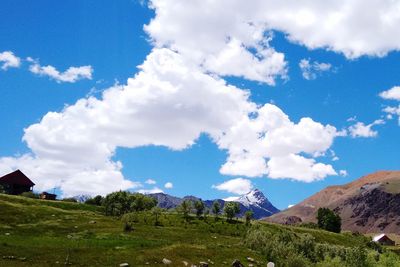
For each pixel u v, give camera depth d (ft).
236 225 405.39
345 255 289.74
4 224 269.03
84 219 327.88
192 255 197.16
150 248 203.00
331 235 504.84
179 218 408.26
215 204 445.37
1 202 336.29
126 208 422.41
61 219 313.73
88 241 217.15
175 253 194.90
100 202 518.78
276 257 224.74
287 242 273.75
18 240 200.23
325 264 259.39
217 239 298.35
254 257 218.59
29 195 518.78
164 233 296.10
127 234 269.64
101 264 166.50
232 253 215.72
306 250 277.03
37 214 318.04
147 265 173.17
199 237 301.02
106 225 306.96
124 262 172.45
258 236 254.68
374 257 303.89
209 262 192.03
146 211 436.35
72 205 420.77
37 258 163.73
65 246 194.08
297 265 221.25
